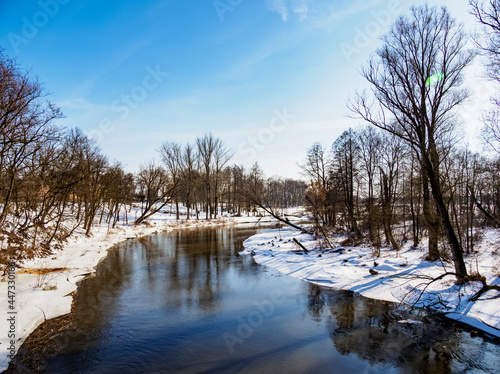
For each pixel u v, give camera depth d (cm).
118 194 3456
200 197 6091
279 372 659
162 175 4438
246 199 2848
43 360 702
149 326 907
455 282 1096
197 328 894
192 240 2888
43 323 907
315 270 1527
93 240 2586
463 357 707
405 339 805
